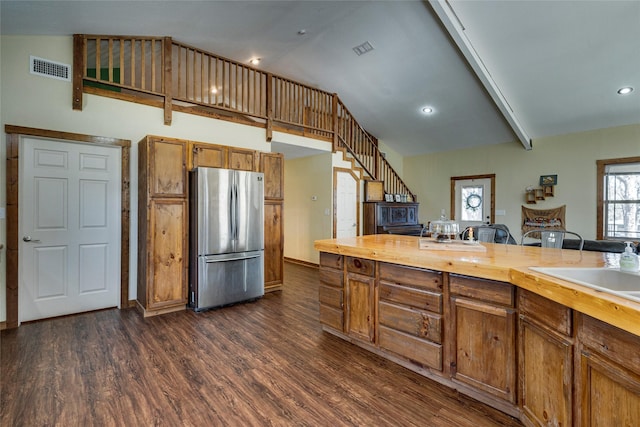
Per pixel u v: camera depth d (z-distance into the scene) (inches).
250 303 159.8
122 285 149.6
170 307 144.9
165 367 95.3
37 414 73.4
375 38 188.4
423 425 70.7
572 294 52.6
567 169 245.1
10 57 124.9
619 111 208.1
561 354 58.0
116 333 120.3
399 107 258.2
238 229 156.4
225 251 151.8
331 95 242.5
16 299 125.2
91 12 119.0
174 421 71.7
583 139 238.1
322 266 122.0
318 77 233.6
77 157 140.3
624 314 43.5
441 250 96.7
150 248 137.8
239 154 167.6
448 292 84.0
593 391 51.4
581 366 53.7
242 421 71.8
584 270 65.3
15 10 108.0
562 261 77.7
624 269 62.9
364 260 106.0
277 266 184.4
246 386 85.7
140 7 121.3
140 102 152.7
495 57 181.3
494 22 159.3
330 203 240.2
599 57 165.8
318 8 153.3
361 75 226.8
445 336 85.0
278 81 244.4
